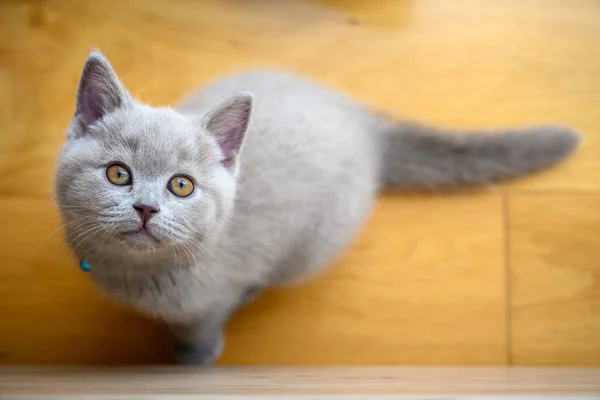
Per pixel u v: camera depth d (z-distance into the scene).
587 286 0.63
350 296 0.63
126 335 0.61
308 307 0.62
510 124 0.65
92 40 0.63
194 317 0.55
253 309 0.62
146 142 0.49
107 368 0.57
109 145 0.49
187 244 0.50
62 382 0.48
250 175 0.54
